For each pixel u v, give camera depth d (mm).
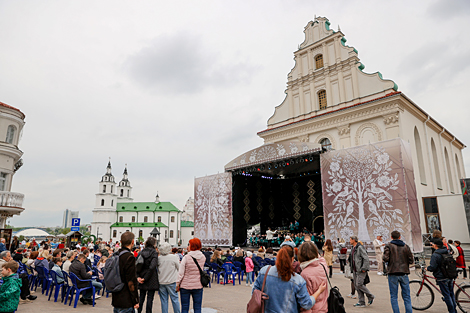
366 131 23297
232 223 23047
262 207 27875
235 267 11352
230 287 10641
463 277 10656
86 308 7730
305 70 28531
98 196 82188
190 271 5527
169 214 84125
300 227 27750
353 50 25234
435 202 21297
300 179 28594
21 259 11062
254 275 11578
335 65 26141
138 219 83750
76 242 26016
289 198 29078
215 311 7207
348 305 7598
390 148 15180
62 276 8680
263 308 3355
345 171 16781
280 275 3420
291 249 3947
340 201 16734
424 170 22984
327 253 12172
